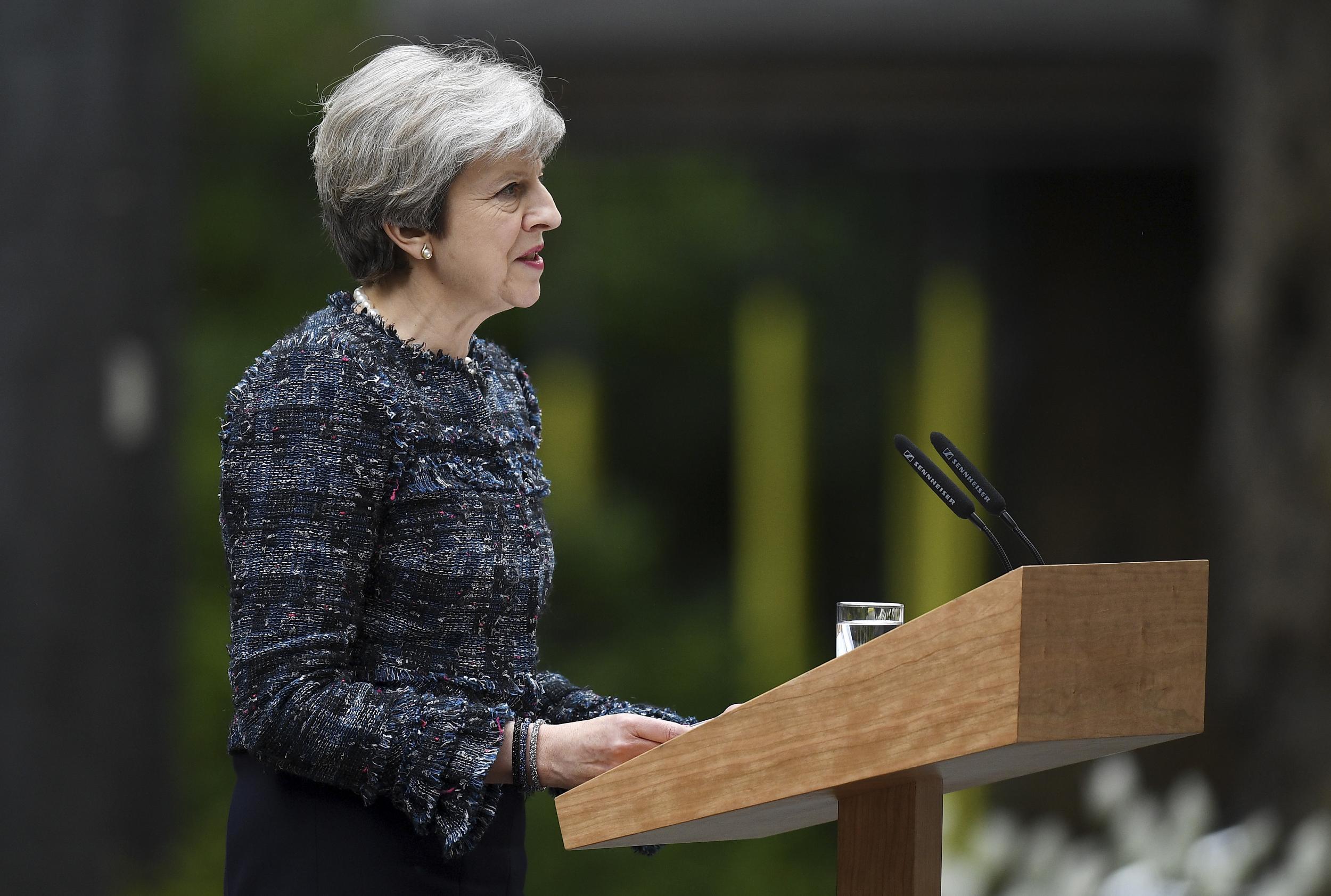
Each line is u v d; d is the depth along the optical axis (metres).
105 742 21.47
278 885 7.04
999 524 38.59
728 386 45.72
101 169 21.86
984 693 5.31
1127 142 34.09
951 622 5.43
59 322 21.62
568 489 40.69
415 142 7.20
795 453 44.50
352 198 7.32
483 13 31.23
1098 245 38.34
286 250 42.28
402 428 7.11
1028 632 5.25
